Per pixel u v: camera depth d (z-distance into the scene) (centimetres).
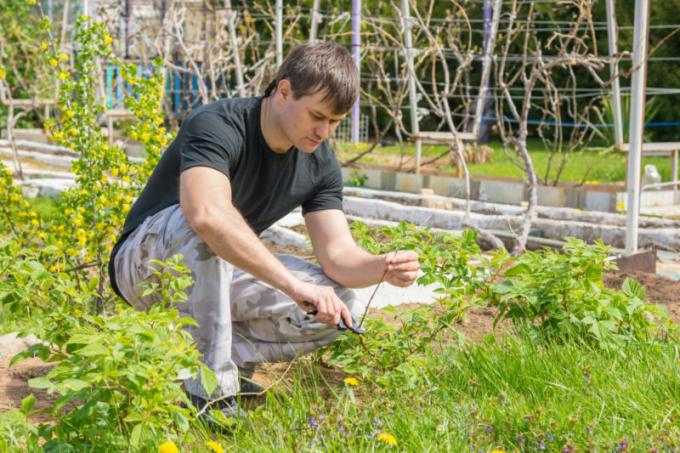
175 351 248
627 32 1695
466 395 312
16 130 1530
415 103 1141
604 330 351
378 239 473
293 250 647
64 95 481
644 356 341
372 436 261
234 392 293
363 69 1697
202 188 274
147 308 315
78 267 434
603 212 880
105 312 418
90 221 453
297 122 282
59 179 993
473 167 1373
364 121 1861
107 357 238
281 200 313
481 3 1766
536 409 282
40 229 475
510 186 969
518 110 1917
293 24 1154
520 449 267
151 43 1231
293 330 309
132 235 308
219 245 271
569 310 364
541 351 345
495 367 330
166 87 1464
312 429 270
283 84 282
